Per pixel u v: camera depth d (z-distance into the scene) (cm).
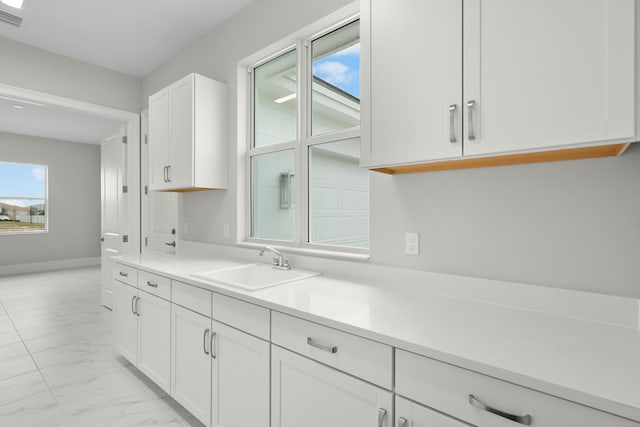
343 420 112
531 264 128
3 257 598
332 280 176
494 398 82
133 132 360
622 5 87
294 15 214
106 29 274
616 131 88
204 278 177
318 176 218
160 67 337
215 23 268
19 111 474
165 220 332
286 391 130
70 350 270
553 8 97
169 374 192
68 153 672
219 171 257
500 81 106
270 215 251
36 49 299
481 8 110
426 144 122
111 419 181
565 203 121
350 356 109
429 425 92
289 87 240
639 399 67
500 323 111
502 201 135
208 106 249
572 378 75
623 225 111
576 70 94
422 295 146
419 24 124
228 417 155
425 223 156
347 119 204
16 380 221
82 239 692
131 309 230
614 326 108
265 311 137
